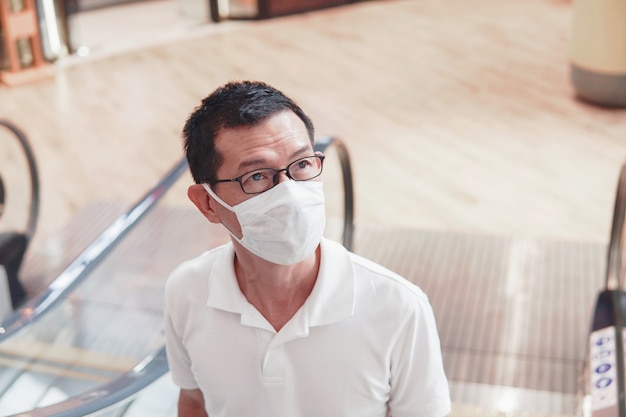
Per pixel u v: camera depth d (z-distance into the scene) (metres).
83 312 5.09
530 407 4.17
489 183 6.61
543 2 11.65
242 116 1.64
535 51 9.69
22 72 9.61
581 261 5.42
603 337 3.78
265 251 1.72
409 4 11.89
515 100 8.28
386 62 9.59
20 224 6.48
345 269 1.81
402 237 5.82
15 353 4.57
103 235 4.34
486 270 5.37
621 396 3.07
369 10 11.70
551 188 6.48
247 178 1.67
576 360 4.50
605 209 6.14
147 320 5.01
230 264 1.88
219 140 1.67
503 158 7.04
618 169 6.75
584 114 7.87
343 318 1.78
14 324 3.83
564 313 4.89
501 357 4.55
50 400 4.17
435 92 8.60
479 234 5.80
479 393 4.29
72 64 10.03
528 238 5.72
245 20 11.44
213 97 1.70
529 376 4.40
